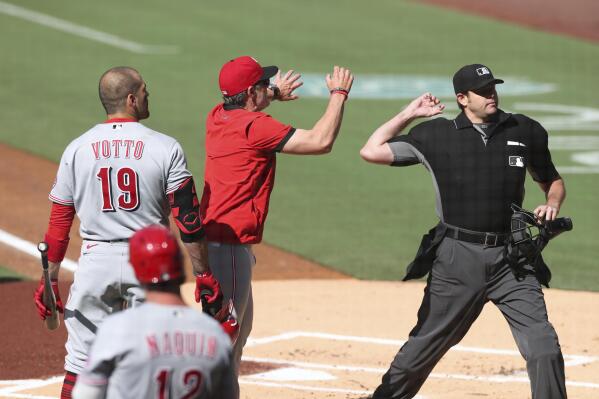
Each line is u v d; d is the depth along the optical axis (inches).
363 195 2482.8
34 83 3622.0
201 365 644.7
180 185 906.1
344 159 2829.7
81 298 916.0
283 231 2172.7
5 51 4057.6
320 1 5118.1
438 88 3727.9
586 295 1694.1
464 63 4180.6
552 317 1549.0
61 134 3004.4
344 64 4087.1
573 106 3567.9
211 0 5054.1
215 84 3683.6
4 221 2209.6
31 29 4419.3
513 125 974.4
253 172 979.9
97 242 916.0
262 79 1002.1
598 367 1310.3
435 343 991.0
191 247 911.0
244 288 984.3
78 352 922.7
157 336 639.8
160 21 4633.4
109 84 915.4
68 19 4606.3
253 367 1318.9
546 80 3961.6
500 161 957.8
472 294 968.9
